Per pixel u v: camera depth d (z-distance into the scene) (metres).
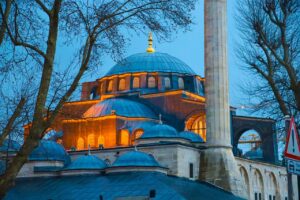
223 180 73.31
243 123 96.19
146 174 71.19
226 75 76.94
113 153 81.88
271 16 38.31
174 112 94.25
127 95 98.25
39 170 77.12
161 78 101.56
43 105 23.47
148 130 82.94
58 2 24.23
